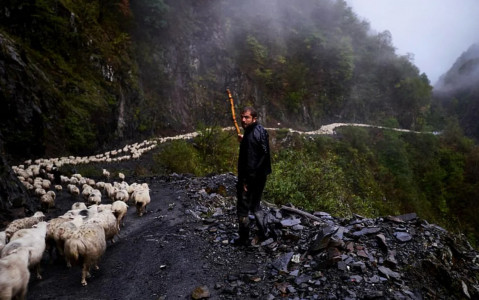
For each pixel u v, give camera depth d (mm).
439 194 60438
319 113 65000
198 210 8031
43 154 19281
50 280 4789
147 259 5254
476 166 66562
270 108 56250
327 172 13125
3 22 22766
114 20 34812
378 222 5645
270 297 3867
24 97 19172
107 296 4246
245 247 5191
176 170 18250
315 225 5766
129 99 31078
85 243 4602
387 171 52656
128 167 19281
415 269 4238
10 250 4379
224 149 22938
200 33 49625
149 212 8570
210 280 4410
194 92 44312
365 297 3711
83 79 26094
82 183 13414
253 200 5117
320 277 4137
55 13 26203
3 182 8516
